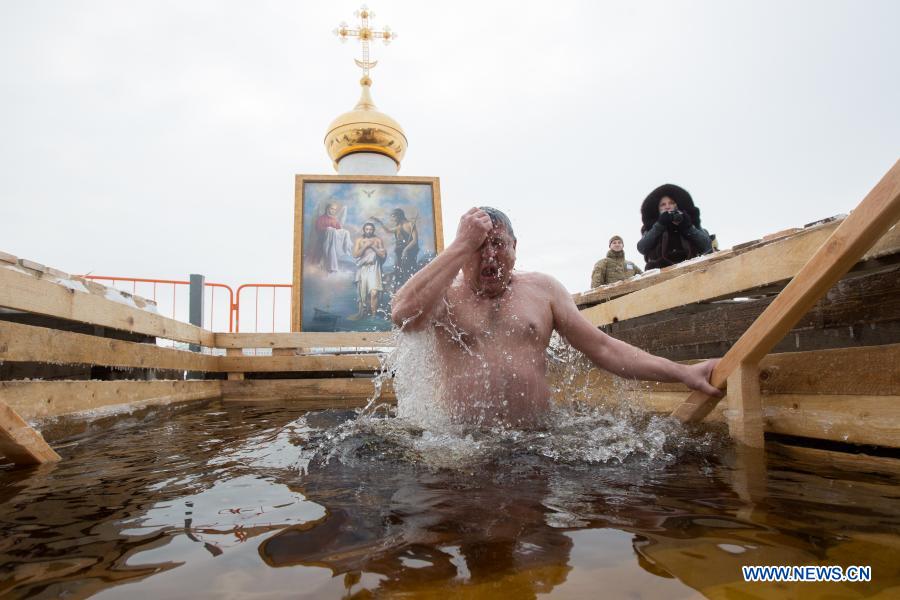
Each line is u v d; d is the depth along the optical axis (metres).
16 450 1.95
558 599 0.80
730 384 2.20
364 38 11.75
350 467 1.75
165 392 4.28
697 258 3.32
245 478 1.68
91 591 0.87
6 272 2.55
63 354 3.00
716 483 1.52
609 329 4.19
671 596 0.81
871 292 1.99
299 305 8.45
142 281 8.12
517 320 2.39
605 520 1.18
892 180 1.52
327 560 0.97
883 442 1.81
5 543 1.11
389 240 8.88
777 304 1.93
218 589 0.86
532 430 2.26
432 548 1.02
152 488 1.58
